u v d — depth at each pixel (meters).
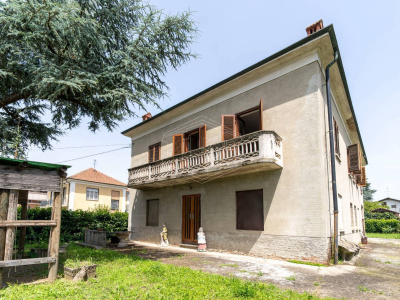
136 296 5.50
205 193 13.91
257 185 11.63
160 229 16.50
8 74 8.02
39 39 8.08
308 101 10.63
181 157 13.82
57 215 6.75
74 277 6.53
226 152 11.81
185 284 6.35
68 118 11.45
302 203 10.12
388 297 5.91
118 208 35.75
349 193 15.74
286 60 11.48
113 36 10.12
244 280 7.13
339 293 6.16
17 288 5.82
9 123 11.06
